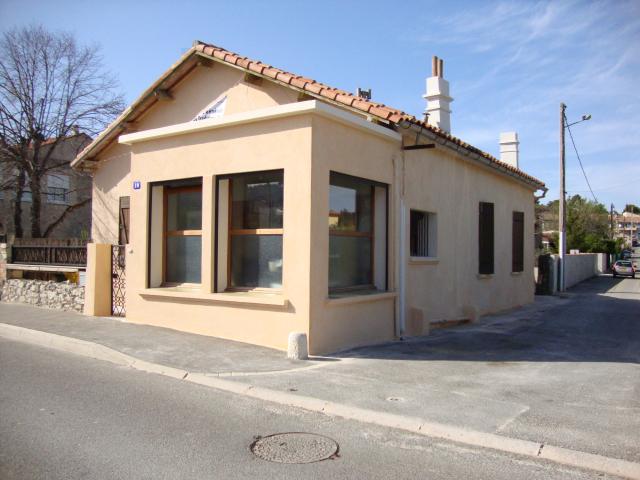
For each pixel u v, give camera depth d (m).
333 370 7.57
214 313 9.61
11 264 15.60
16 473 4.21
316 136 8.46
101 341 9.24
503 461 4.61
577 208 54.00
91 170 15.97
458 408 5.87
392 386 6.78
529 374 7.64
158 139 10.51
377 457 4.67
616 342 10.76
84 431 5.19
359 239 10.15
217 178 9.70
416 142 10.79
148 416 5.68
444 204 12.53
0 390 6.63
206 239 9.66
